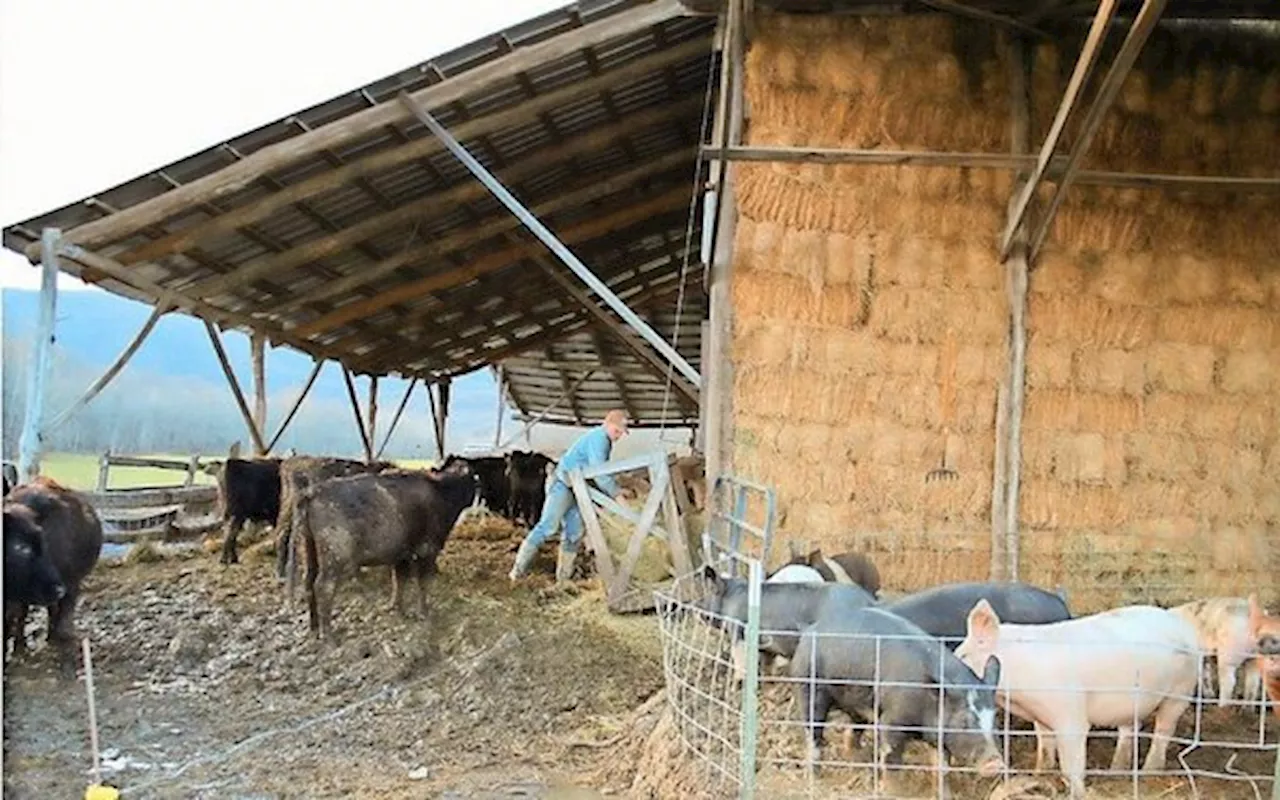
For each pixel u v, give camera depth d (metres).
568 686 7.07
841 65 7.38
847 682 4.78
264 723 6.29
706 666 6.15
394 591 8.91
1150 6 5.65
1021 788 4.70
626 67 9.19
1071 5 7.14
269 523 11.41
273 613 8.69
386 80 7.91
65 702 6.48
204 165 8.01
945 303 7.42
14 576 6.48
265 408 13.52
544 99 9.13
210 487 13.79
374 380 17.98
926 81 7.42
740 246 7.41
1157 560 7.48
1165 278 7.50
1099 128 7.43
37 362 7.64
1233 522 7.54
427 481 8.54
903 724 4.61
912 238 7.41
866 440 7.43
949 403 7.43
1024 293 7.40
